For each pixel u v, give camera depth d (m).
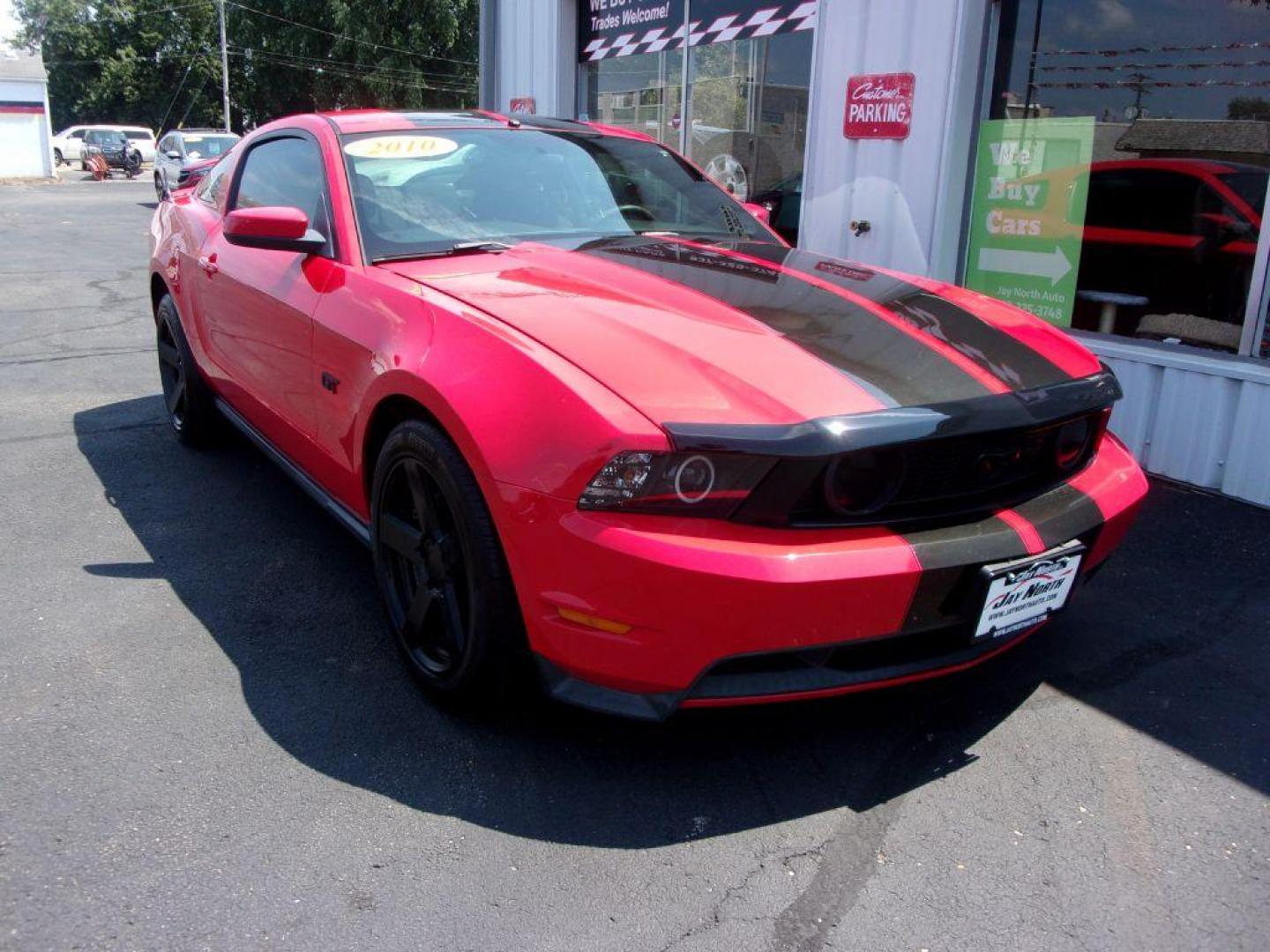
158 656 2.98
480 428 2.27
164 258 4.80
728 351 2.34
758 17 6.89
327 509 3.35
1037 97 5.25
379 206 3.26
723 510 2.08
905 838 2.25
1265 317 4.43
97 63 63.22
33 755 2.48
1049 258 5.32
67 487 4.42
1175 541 3.97
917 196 5.66
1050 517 2.41
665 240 3.41
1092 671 2.99
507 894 2.06
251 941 1.92
